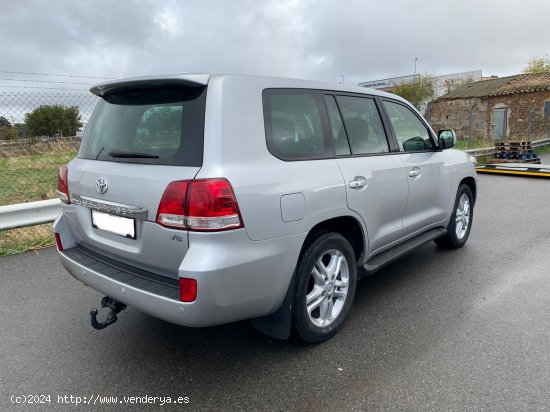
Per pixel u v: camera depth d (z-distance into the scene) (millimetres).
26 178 9586
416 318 3441
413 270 4500
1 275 4422
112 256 2846
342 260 3166
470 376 2664
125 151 2711
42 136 8969
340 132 3258
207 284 2236
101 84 2852
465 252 5059
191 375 2734
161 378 2707
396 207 3709
